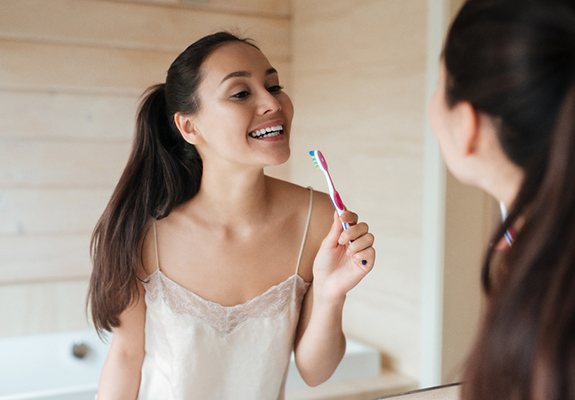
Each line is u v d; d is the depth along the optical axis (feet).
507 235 2.29
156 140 4.59
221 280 4.63
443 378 7.96
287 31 10.71
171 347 4.66
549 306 1.96
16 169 9.54
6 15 9.25
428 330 8.04
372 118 8.98
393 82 8.56
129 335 4.74
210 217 4.61
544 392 1.96
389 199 8.71
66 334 9.66
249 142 4.17
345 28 9.46
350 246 4.06
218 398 4.73
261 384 4.74
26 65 9.41
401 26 8.39
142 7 9.81
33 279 9.73
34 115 9.53
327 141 9.98
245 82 4.15
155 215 4.61
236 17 10.34
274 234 4.66
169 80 4.43
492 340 2.09
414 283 8.31
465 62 2.22
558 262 1.98
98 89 9.75
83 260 9.93
